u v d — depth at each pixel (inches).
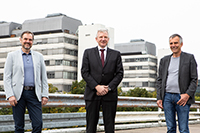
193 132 281.9
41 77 171.2
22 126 163.3
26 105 163.6
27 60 163.2
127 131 273.6
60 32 3523.6
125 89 4338.1
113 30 3255.4
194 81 172.7
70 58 3208.7
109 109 170.6
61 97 219.1
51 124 218.2
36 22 3636.8
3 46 3457.2
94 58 170.6
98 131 255.0
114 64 170.7
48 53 3189.0
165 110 179.8
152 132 269.9
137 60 4350.4
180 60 176.2
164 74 181.0
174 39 175.5
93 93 170.1
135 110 400.8
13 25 3816.4
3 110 281.6
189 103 173.3
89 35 3230.8
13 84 160.2
